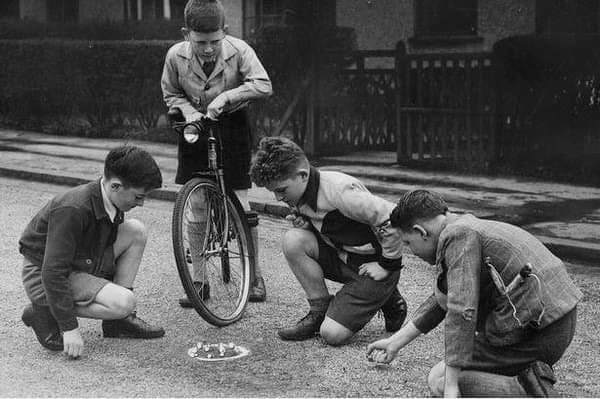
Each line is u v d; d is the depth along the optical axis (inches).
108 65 671.8
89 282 215.0
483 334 177.9
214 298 260.4
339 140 559.8
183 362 211.8
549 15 573.6
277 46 553.0
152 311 254.4
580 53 457.4
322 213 221.1
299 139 557.0
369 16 649.6
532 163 472.4
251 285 259.4
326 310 229.3
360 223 222.5
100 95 683.4
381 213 215.6
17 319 246.5
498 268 170.9
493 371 176.6
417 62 498.3
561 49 460.4
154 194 428.5
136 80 657.6
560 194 418.9
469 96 478.9
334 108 553.6
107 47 671.1
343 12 656.4
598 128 455.5
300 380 199.8
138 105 662.5
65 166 519.2
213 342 227.1
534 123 470.0
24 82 730.8
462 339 167.8
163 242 338.3
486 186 441.7
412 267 300.8
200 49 247.6
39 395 190.7
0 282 283.3
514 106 472.1
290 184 219.0
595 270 297.3
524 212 378.6
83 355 217.0
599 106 453.7
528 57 465.1
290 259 227.3
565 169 464.4
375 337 230.5
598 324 238.4
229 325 240.5
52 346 219.1
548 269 171.6
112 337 230.8
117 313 213.6
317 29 546.3
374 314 223.9
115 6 835.4
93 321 244.4
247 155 264.2
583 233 338.3
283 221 378.3
